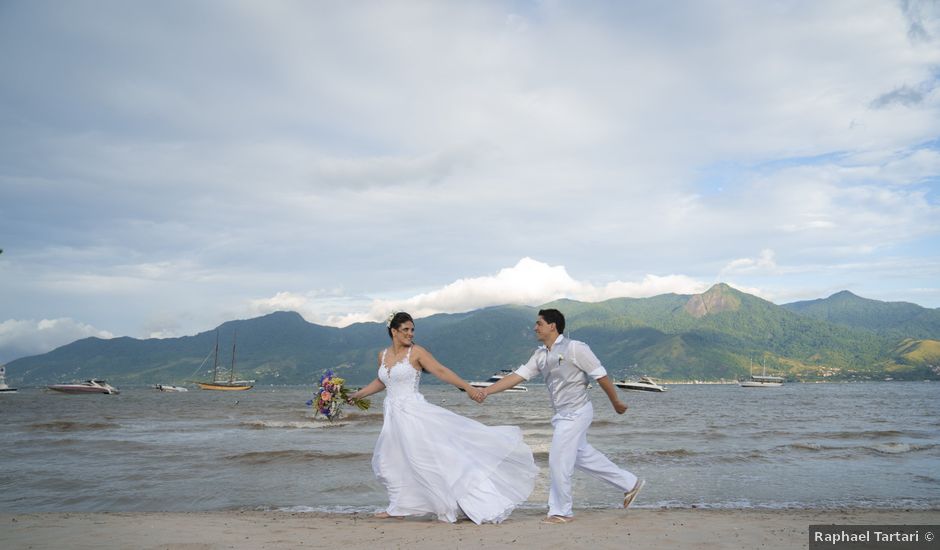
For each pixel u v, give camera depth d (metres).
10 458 14.48
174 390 166.62
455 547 4.86
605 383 6.14
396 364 6.49
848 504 8.97
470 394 6.33
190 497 9.66
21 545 4.97
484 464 6.21
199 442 19.09
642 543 5.04
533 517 6.79
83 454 15.23
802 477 11.58
